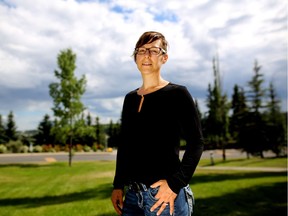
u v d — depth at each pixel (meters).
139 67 1.85
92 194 10.44
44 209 7.93
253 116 34.75
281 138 34.03
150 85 1.84
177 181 1.51
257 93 35.25
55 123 24.22
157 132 1.67
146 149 1.68
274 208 7.39
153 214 1.61
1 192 11.45
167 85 1.76
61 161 32.91
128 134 1.83
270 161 27.70
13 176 17.64
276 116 34.44
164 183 1.54
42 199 9.70
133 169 1.74
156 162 1.66
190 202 1.72
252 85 35.72
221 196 9.29
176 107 1.67
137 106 1.79
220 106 38.75
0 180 15.55
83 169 22.11
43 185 13.40
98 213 7.24
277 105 34.84
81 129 24.75
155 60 1.81
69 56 24.02
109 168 22.75
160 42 1.85
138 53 1.85
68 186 12.87
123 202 1.86
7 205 8.66
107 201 8.86
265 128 34.03
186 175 1.53
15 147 52.00
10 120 63.19
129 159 1.79
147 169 1.67
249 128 34.56
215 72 39.69
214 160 32.69
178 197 1.65
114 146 71.06
